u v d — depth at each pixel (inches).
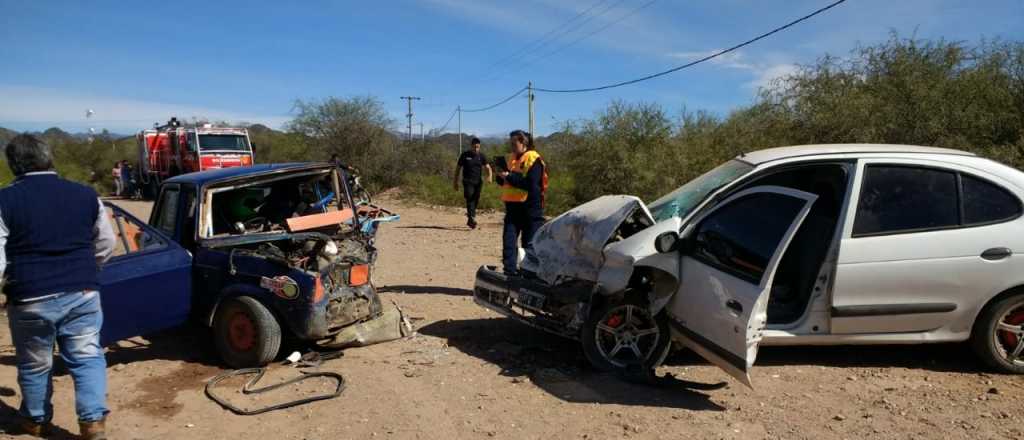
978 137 501.4
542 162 285.0
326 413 177.6
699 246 193.3
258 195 266.2
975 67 527.8
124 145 1572.3
